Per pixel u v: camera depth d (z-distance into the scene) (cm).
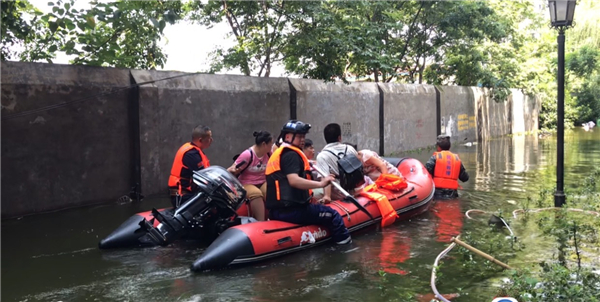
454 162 772
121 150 762
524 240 529
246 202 568
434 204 730
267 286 409
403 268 451
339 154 598
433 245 525
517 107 2258
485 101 1955
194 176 505
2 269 457
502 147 1598
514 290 371
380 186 641
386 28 1172
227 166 898
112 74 750
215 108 875
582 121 2933
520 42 1873
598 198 731
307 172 511
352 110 1213
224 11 1074
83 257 493
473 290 393
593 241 518
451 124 1698
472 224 611
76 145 711
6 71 643
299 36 994
